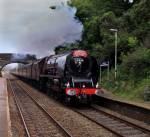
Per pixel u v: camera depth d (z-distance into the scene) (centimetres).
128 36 4422
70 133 1759
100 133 1773
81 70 2994
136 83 3281
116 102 2648
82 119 2247
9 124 1831
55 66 3384
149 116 2084
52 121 2169
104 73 4519
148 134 1756
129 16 4528
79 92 2892
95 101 3173
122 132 1809
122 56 4022
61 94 3162
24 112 2573
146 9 3941
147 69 3347
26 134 1748
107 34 4616
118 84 3562
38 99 3553
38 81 4938
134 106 2303
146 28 4125
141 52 3531
